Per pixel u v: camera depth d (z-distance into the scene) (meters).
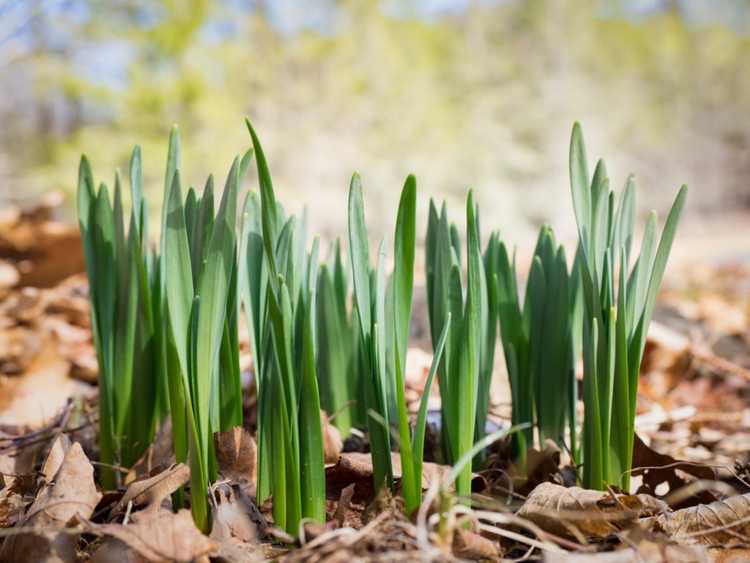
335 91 3.70
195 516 0.41
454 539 0.39
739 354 1.17
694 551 0.39
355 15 4.06
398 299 0.40
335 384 0.53
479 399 0.48
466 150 4.37
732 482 0.50
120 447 0.48
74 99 2.85
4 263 1.12
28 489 0.48
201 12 2.77
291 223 0.42
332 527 0.41
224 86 3.10
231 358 0.45
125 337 0.47
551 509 0.42
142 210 0.46
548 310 0.48
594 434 0.44
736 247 4.49
